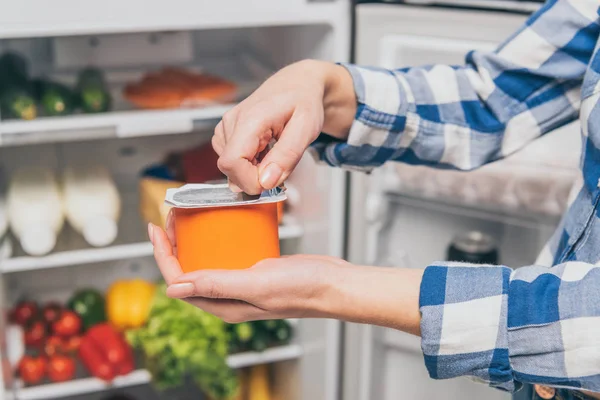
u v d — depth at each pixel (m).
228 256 0.66
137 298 1.67
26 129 1.35
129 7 1.27
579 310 0.56
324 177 1.50
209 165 1.63
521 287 0.59
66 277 1.83
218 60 1.82
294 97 0.69
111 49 1.64
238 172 0.64
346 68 0.80
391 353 1.56
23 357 1.59
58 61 1.62
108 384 1.61
